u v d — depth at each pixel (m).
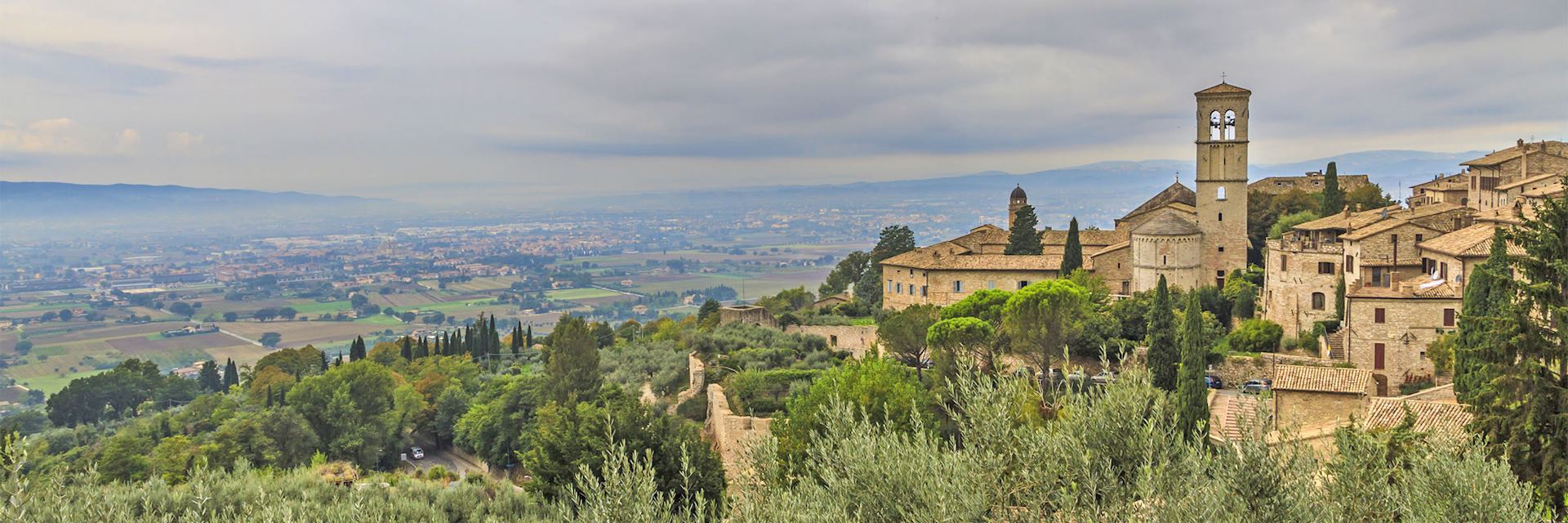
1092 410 19.02
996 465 18.08
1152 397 20.16
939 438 21.58
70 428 135.88
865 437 19.61
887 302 124.94
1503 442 34.19
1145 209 129.12
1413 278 75.06
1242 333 84.19
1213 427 53.41
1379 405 48.03
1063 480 17.95
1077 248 109.69
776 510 18.33
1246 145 107.00
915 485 18.22
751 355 94.94
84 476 27.89
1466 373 50.09
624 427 39.91
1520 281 36.59
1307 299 83.19
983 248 133.25
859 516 17.97
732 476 49.22
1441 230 76.56
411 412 107.69
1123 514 16.97
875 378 52.75
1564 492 32.84
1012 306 82.38
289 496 37.19
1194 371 57.62
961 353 74.00
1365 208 116.94
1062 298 81.62
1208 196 108.12
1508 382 35.06
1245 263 107.44
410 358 149.88
